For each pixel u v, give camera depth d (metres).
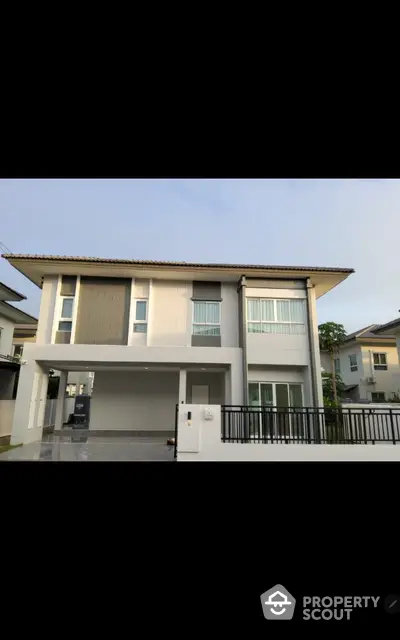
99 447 9.41
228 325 11.79
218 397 12.77
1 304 13.08
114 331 11.48
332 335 16.30
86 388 21.84
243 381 10.68
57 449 9.05
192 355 10.70
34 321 15.20
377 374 18.33
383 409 7.64
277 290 11.65
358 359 18.83
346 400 17.42
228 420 7.44
